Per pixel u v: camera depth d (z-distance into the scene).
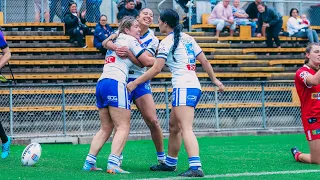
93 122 47.59
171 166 26.42
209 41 64.62
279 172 25.77
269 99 51.53
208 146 40.72
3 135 30.88
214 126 50.03
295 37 67.25
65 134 46.22
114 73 25.48
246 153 35.19
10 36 60.12
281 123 51.88
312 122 28.38
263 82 50.09
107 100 25.52
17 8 65.69
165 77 56.53
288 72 61.94
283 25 71.00
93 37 60.12
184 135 24.00
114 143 25.52
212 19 65.62
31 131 46.50
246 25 66.81
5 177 24.34
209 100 49.91
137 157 33.19
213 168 27.44
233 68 60.66
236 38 65.50
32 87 45.59
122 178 23.67
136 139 47.00
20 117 46.38
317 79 27.55
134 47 25.34
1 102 45.62
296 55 64.88
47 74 55.28
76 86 46.41
